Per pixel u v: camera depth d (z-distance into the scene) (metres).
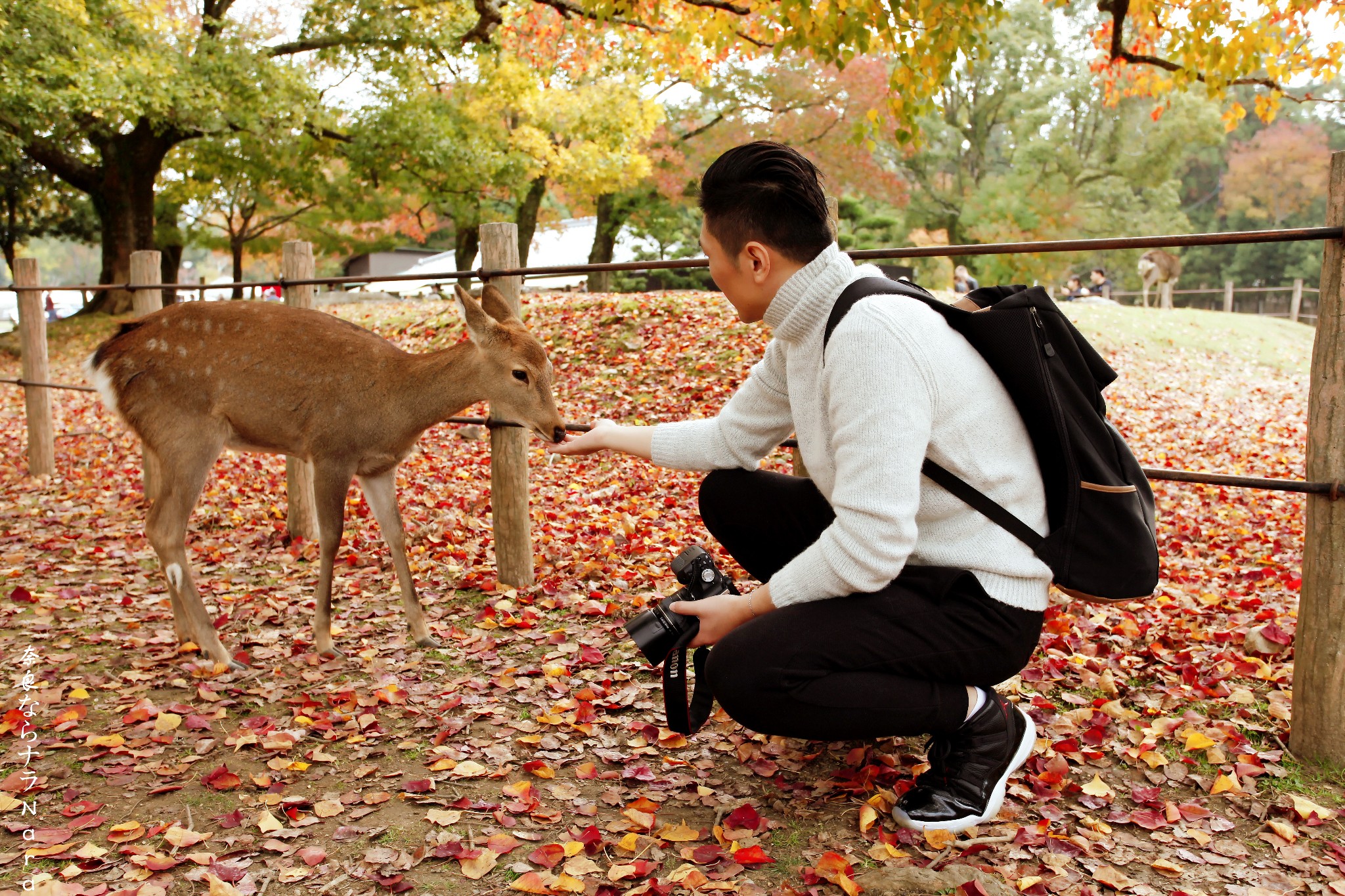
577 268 3.94
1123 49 6.59
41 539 5.32
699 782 2.58
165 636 3.81
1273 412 11.08
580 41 11.22
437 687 3.28
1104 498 2.05
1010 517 2.07
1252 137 50.25
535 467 7.05
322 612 3.59
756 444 2.67
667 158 23.52
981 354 2.08
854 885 2.02
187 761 2.76
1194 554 5.02
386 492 3.75
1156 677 3.26
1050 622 3.69
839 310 2.08
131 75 13.32
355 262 40.12
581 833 2.34
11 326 24.75
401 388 3.60
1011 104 32.88
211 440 3.67
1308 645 2.63
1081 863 2.19
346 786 2.63
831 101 23.38
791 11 5.30
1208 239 2.76
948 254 3.21
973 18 4.98
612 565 4.61
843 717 2.14
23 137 15.09
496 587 4.29
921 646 2.10
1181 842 2.28
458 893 2.12
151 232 19.34
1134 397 11.12
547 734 2.89
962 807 2.20
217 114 14.93
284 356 3.63
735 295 2.24
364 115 17.67
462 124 17.95
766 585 2.20
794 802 2.47
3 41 12.36
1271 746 2.76
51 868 2.23
